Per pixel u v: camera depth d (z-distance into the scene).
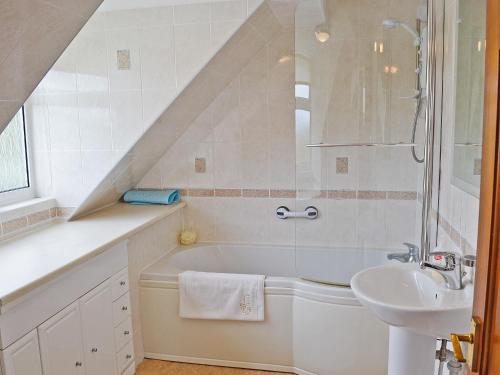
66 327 1.83
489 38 0.80
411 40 2.57
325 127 2.80
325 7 2.65
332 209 2.85
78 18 1.44
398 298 1.64
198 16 2.27
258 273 3.18
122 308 2.34
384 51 2.63
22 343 1.58
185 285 2.49
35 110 2.50
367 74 2.68
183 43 2.30
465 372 1.41
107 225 2.45
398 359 1.62
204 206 3.24
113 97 2.41
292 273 3.12
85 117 2.46
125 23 2.34
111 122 2.43
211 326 2.53
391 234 2.79
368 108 2.71
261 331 2.46
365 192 2.80
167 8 2.29
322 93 2.76
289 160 3.06
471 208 1.61
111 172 2.52
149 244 2.72
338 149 2.80
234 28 2.25
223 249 3.20
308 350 2.39
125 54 2.37
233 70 2.85
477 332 0.82
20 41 1.31
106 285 2.16
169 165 3.23
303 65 2.76
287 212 3.10
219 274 2.51
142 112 2.39
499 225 0.74
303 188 2.88
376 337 2.26
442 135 2.19
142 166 3.01
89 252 1.92
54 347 1.76
